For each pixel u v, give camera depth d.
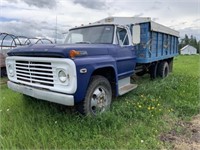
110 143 3.02
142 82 7.41
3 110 4.34
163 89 6.00
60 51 3.27
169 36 8.82
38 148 2.94
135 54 6.18
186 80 7.86
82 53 3.52
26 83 3.89
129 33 5.62
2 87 6.61
